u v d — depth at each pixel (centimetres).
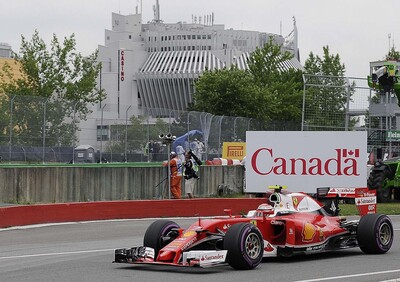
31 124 5222
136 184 5472
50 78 9125
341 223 2559
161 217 4272
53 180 5000
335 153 4572
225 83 10612
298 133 4609
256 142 4659
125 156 5906
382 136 5644
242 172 6194
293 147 4616
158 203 4269
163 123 6094
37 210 3800
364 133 4538
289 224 2314
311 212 2478
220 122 6388
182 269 2183
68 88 9162
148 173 5544
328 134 4581
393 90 5556
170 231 2262
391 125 5656
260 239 2183
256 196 4978
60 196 5044
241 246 2117
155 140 6066
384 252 2577
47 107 5319
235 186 6134
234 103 10562
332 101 5678
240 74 10825
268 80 11725
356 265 2284
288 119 11288
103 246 2900
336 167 4562
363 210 2820
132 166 5488
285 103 11225
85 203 4019
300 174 4606
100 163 5684
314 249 2397
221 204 4459
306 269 2184
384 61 5494
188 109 13650
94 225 3791
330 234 2464
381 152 5400
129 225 3800
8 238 3203
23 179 4831
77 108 5550
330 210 2609
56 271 2173
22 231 3491
